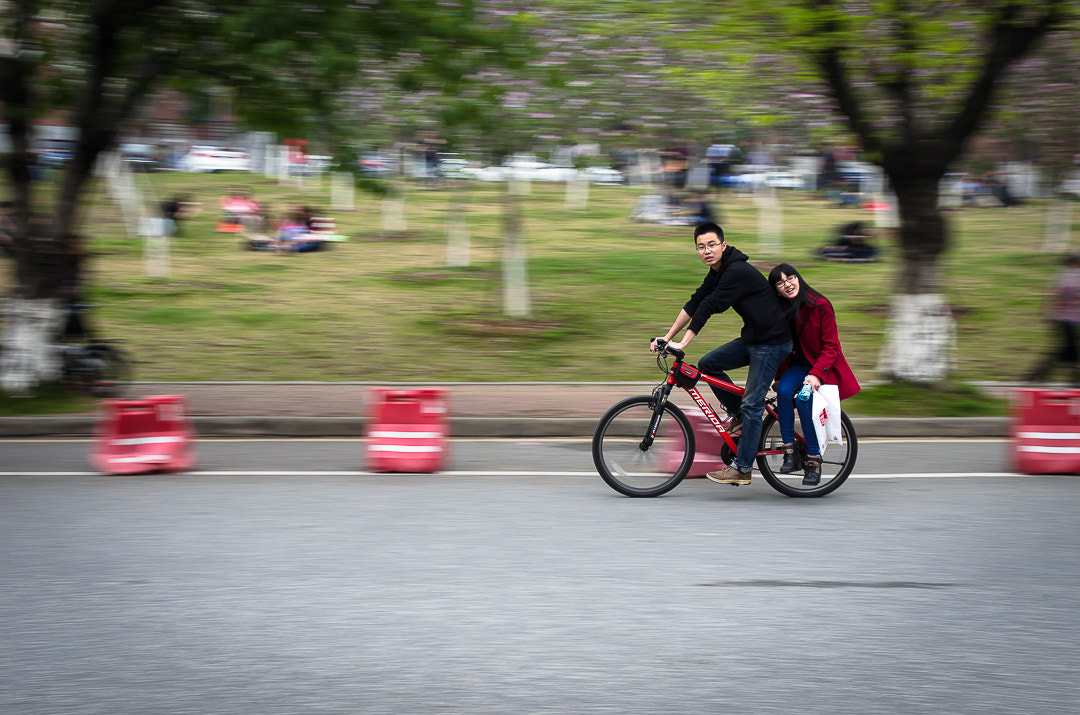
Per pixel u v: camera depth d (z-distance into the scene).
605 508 6.90
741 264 7.11
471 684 4.07
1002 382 13.14
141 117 12.28
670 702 3.92
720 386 7.24
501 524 6.45
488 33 10.82
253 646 4.45
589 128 14.70
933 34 10.43
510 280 17.08
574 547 5.94
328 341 15.34
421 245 23.70
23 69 11.29
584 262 21.23
